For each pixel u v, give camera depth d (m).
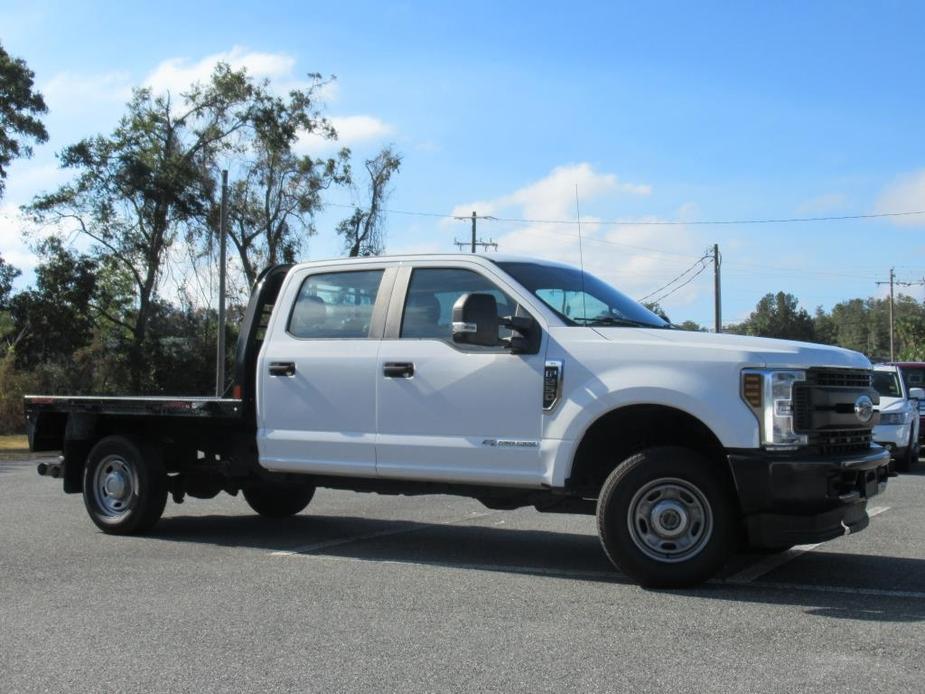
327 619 5.32
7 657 4.64
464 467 6.64
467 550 7.62
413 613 5.45
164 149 44.53
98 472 8.52
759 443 5.76
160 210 43.72
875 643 4.77
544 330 6.48
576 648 4.72
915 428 16.77
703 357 5.94
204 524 9.09
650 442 6.49
